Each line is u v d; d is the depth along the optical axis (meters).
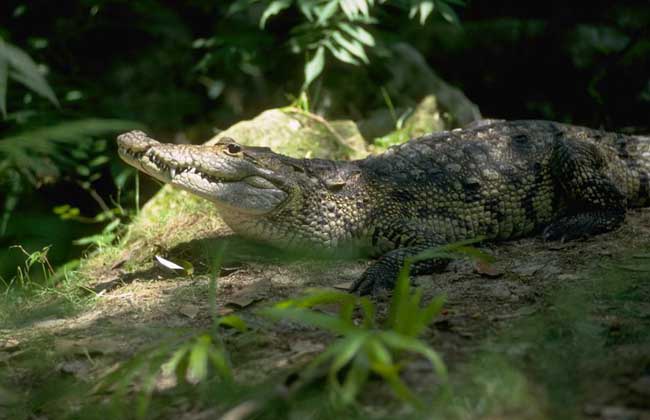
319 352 4.01
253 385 3.69
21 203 8.66
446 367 3.62
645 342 3.82
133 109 10.16
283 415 3.40
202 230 6.58
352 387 3.09
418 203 5.99
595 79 10.05
